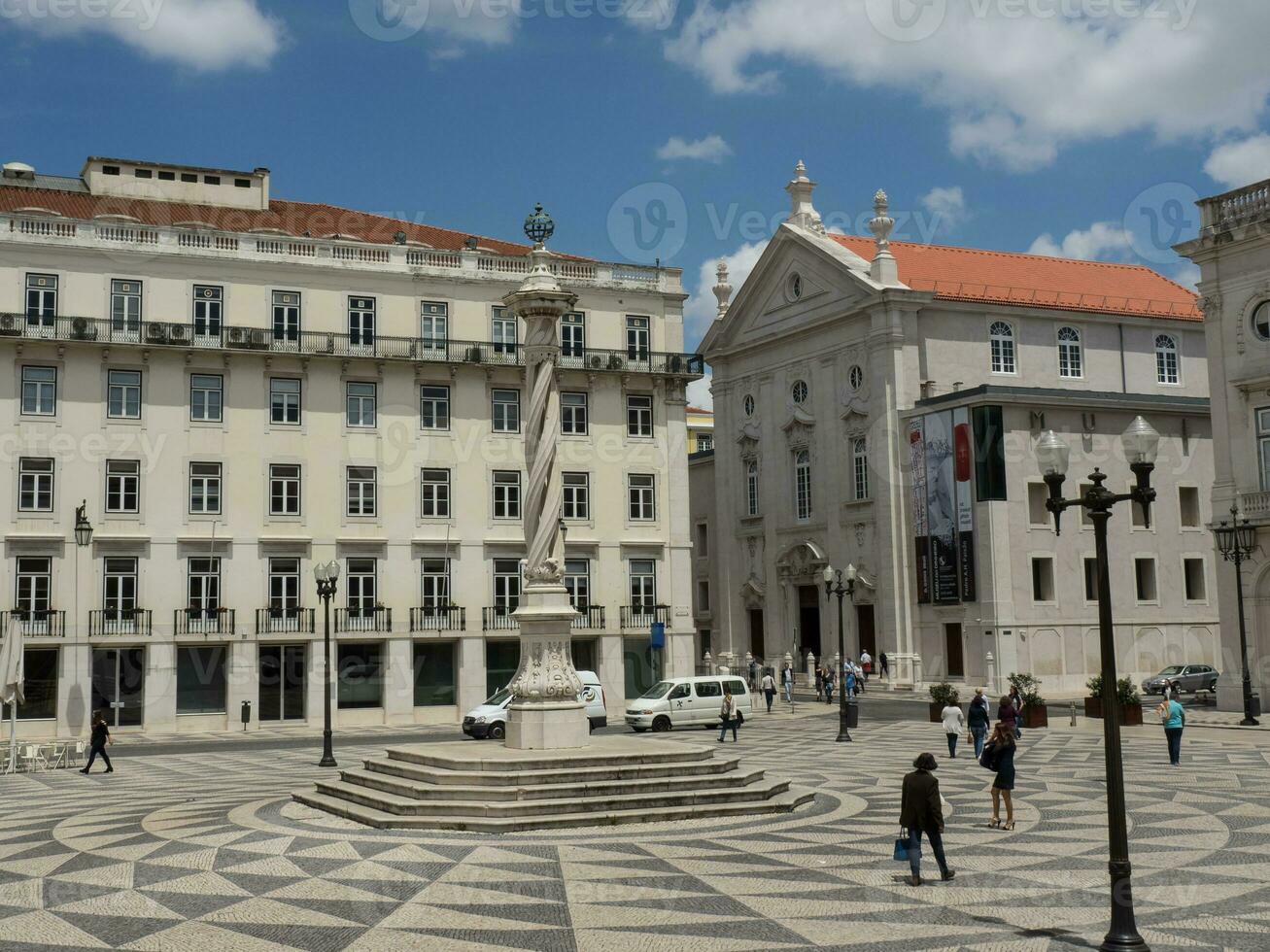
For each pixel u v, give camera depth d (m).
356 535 42.31
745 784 18.70
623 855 14.94
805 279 58.94
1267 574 37.31
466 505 43.78
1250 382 37.62
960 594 49.66
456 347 43.94
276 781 23.97
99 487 39.66
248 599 40.84
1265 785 21.33
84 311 40.00
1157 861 14.56
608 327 46.88
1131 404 51.53
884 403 53.50
